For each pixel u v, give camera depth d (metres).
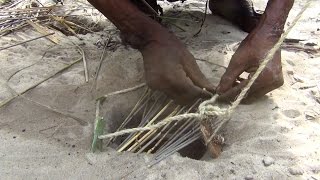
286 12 0.80
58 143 0.76
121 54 1.00
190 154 0.80
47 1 1.26
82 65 0.97
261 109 0.83
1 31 1.10
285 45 1.06
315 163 0.71
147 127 0.71
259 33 0.78
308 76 0.95
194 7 1.28
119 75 0.93
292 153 0.73
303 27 1.15
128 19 0.74
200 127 0.73
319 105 0.85
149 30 0.74
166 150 0.74
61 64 0.97
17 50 1.02
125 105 0.85
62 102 0.85
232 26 1.17
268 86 0.79
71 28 1.15
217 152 0.73
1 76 0.92
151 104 0.85
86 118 0.82
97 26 1.17
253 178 0.68
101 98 0.83
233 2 1.16
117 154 0.73
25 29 1.12
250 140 0.76
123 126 0.81
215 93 0.76
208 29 1.15
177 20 1.19
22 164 0.71
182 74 0.73
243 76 0.89
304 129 0.78
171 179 0.68
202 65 0.97
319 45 1.06
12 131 0.78
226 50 1.04
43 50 1.03
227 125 0.79
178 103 0.77
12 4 1.23
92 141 0.76
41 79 0.91
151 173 0.69
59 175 0.69
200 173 0.69
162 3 1.29
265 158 0.71
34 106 0.84
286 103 0.85
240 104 0.84
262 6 1.30
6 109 0.83
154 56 0.73
